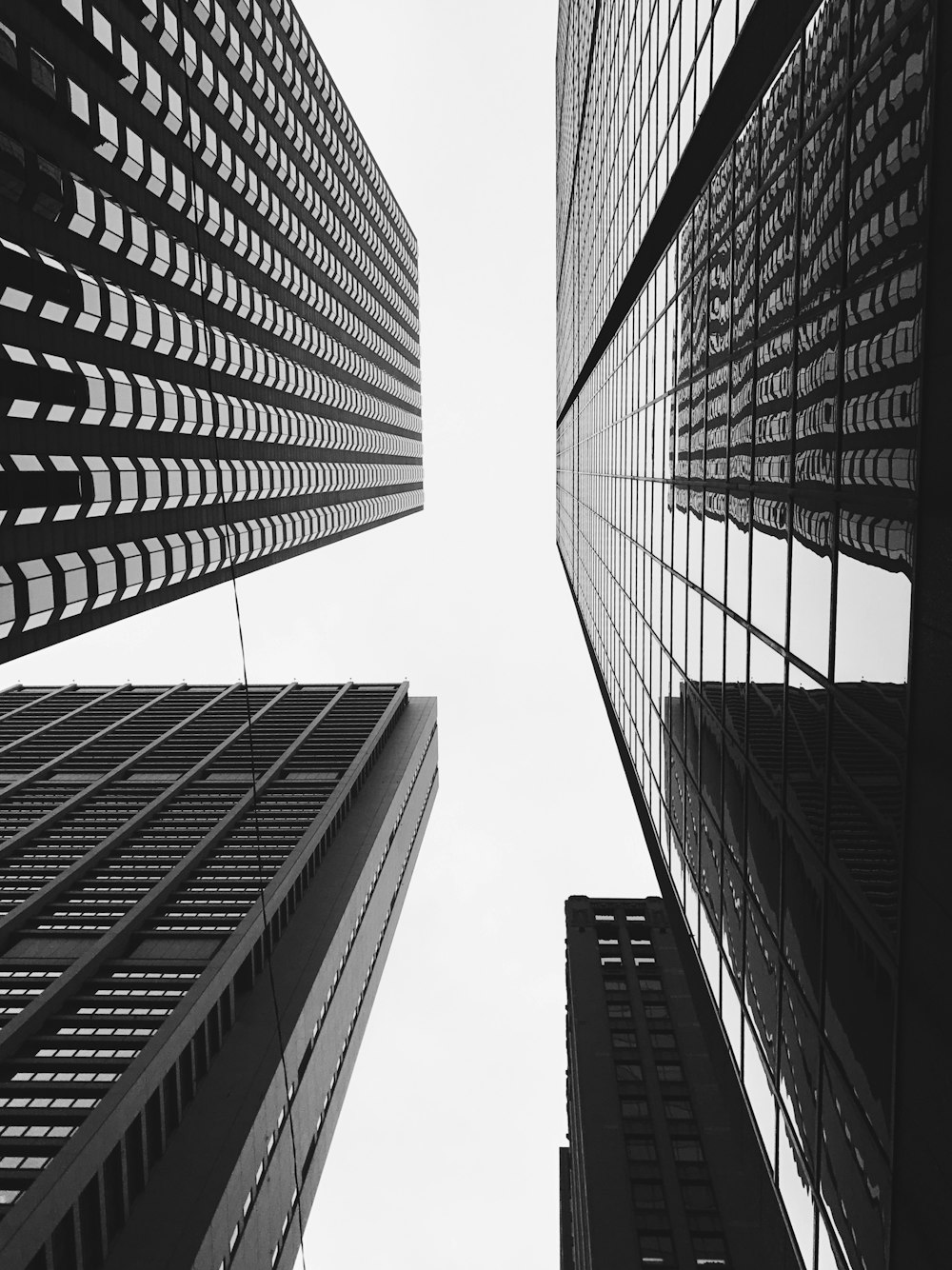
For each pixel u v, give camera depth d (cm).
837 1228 1510
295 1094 6197
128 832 8156
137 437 4219
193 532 4966
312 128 8488
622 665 4659
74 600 3550
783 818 1773
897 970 1216
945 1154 1091
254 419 6062
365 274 11719
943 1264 1099
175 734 11375
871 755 1302
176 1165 4866
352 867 8375
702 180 2611
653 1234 4972
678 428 2988
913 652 1141
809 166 1559
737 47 1917
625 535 4572
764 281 1886
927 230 1067
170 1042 5109
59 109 3569
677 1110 5925
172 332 4516
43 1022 5388
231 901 7044
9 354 3062
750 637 2022
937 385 1056
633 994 7206
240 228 6109
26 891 7062
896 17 1167
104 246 3953
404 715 13525
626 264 4184
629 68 4084
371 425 12144
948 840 1070
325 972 6919
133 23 4234
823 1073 1562
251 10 6353
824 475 1491
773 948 1867
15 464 3123
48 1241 3912
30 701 13150
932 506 1080
